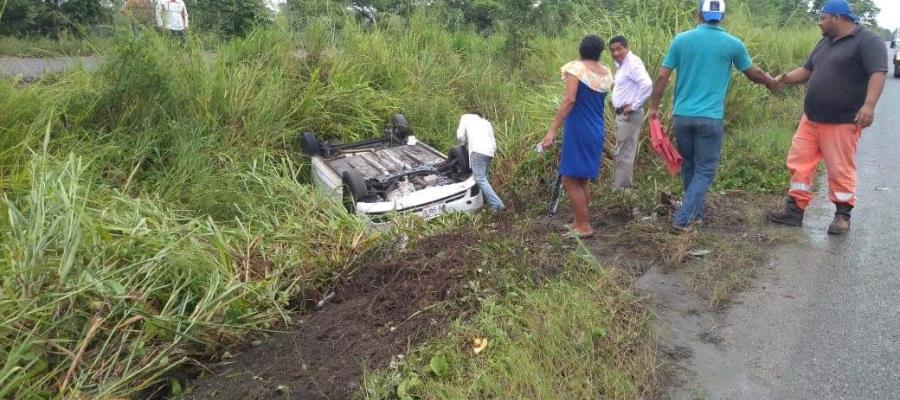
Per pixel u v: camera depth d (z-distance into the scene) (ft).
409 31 36.96
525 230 17.33
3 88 19.76
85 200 13.88
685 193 17.03
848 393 10.18
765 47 34.71
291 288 14.89
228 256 15.11
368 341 12.48
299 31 32.30
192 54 26.71
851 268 14.62
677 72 16.76
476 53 38.32
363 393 10.56
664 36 26.13
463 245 15.94
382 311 13.58
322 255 16.20
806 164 16.75
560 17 42.37
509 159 25.45
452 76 34.83
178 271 13.71
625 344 11.44
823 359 11.10
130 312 11.93
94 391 10.57
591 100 15.94
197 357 12.45
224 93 25.14
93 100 22.43
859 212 18.49
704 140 16.51
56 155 19.53
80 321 11.57
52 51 27.99
